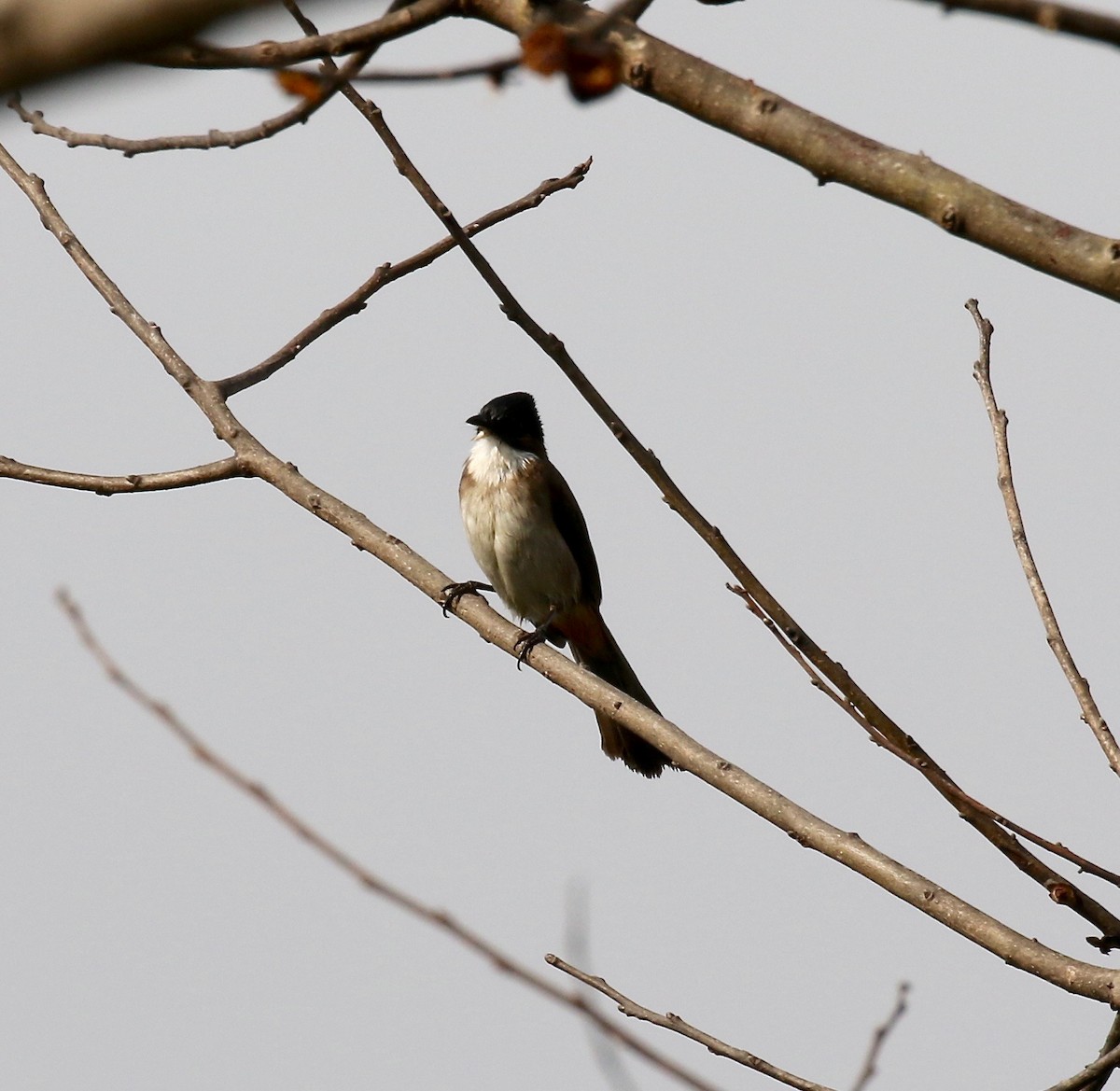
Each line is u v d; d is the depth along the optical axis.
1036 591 8.19
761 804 8.12
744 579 8.26
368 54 6.38
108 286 10.72
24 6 3.03
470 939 7.00
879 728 8.04
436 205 8.14
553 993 6.78
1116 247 5.47
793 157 5.88
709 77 5.90
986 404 8.81
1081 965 7.05
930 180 5.69
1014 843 7.82
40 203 10.88
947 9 4.15
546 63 5.13
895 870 7.60
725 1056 7.44
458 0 6.07
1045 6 4.07
